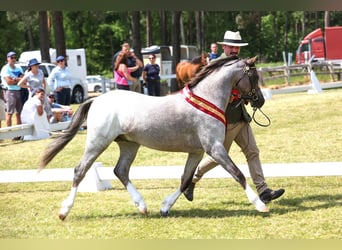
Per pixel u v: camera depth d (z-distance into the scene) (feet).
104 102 26.94
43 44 114.11
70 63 127.75
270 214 26.96
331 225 24.82
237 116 27.81
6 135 52.54
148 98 26.99
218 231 24.58
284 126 56.59
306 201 29.43
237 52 28.66
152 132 26.30
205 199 30.94
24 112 55.47
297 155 42.65
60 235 24.81
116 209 29.32
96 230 25.43
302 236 23.48
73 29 223.92
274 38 224.94
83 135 56.85
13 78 56.13
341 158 40.86
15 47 187.42
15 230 25.82
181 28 216.95
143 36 238.07
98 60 229.86
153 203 30.45
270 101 76.69
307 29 247.50
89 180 33.99
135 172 33.94
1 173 34.68
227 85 26.55
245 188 26.12
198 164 27.63
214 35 218.38
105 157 45.60
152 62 74.28
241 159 42.80
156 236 24.22
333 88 95.35
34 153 47.26
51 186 36.19
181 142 26.48
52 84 62.54
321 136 49.96
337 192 31.35
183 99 26.40
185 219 26.86
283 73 109.09
